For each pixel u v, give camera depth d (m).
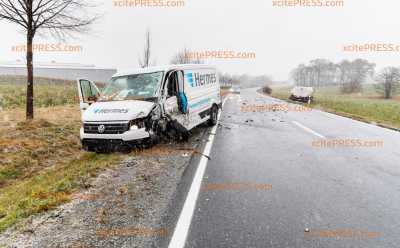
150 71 7.53
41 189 4.26
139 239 2.80
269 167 5.34
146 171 5.06
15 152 6.23
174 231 2.96
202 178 4.68
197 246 2.69
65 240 2.78
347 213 3.40
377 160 5.88
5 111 12.08
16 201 3.87
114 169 5.19
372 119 13.29
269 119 13.10
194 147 7.09
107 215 3.31
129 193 4.00
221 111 16.94
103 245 2.69
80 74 57.41
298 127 10.59
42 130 8.16
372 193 4.04
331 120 12.79
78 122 10.26
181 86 7.79
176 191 4.08
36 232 2.93
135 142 6.16
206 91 10.02
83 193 4.01
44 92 20.73
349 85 67.75
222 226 3.07
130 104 6.57
